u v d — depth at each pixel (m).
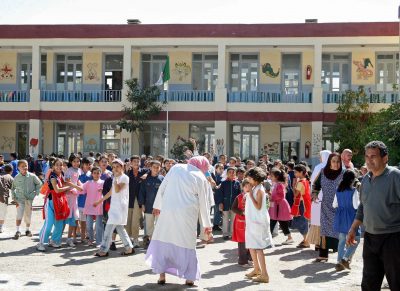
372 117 27.19
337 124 29.19
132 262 10.54
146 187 12.41
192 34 31.72
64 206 11.95
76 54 34.81
